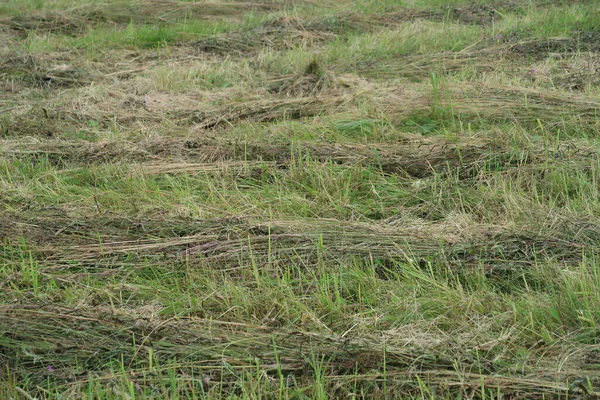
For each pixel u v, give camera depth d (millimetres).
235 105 6547
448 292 3779
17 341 3457
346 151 5457
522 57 7527
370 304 3812
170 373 3168
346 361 3285
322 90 6859
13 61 7984
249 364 3301
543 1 9898
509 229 4293
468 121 5996
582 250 4016
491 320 3588
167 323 3559
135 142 5902
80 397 3170
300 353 3307
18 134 6238
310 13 10539
